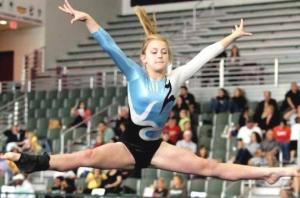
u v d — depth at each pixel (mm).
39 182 24359
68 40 38688
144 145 7223
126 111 24719
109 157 7113
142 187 20906
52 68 36719
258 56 31844
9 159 6543
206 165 7195
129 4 41969
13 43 38344
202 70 29922
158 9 40844
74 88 33219
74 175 22250
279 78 30047
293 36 33531
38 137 28031
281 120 23547
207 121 25594
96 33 7254
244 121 23844
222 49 7547
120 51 7289
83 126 27750
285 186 16438
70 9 7238
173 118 24062
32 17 36781
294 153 21000
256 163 20359
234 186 20172
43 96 32562
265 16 35781
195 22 36969
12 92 33938
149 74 7301
